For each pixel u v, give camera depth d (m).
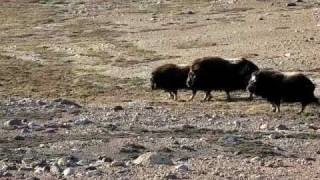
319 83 96.44
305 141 55.34
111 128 60.72
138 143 52.69
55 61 131.25
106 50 141.75
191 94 91.50
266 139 55.97
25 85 100.88
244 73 84.38
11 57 137.00
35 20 197.25
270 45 133.62
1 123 63.19
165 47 141.75
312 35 143.25
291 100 74.88
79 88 97.81
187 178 41.25
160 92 92.81
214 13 193.25
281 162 46.75
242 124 64.94
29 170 43.16
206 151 50.38
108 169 43.38
